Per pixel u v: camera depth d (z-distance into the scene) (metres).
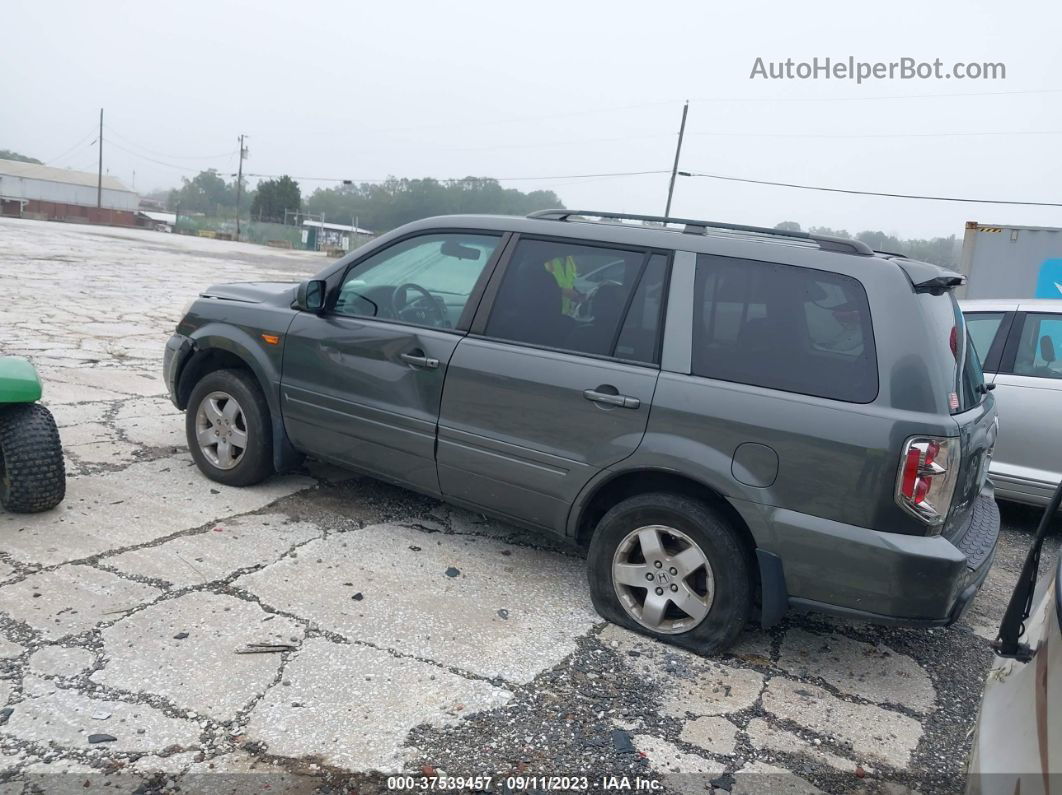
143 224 90.88
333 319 4.52
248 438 4.87
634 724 3.03
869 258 3.31
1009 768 1.65
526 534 4.75
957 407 3.25
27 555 3.91
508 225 4.11
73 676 3.00
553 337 3.83
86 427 6.10
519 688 3.19
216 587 3.76
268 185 93.25
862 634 3.98
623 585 3.68
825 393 3.21
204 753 2.67
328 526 4.59
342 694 3.04
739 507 3.30
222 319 4.96
